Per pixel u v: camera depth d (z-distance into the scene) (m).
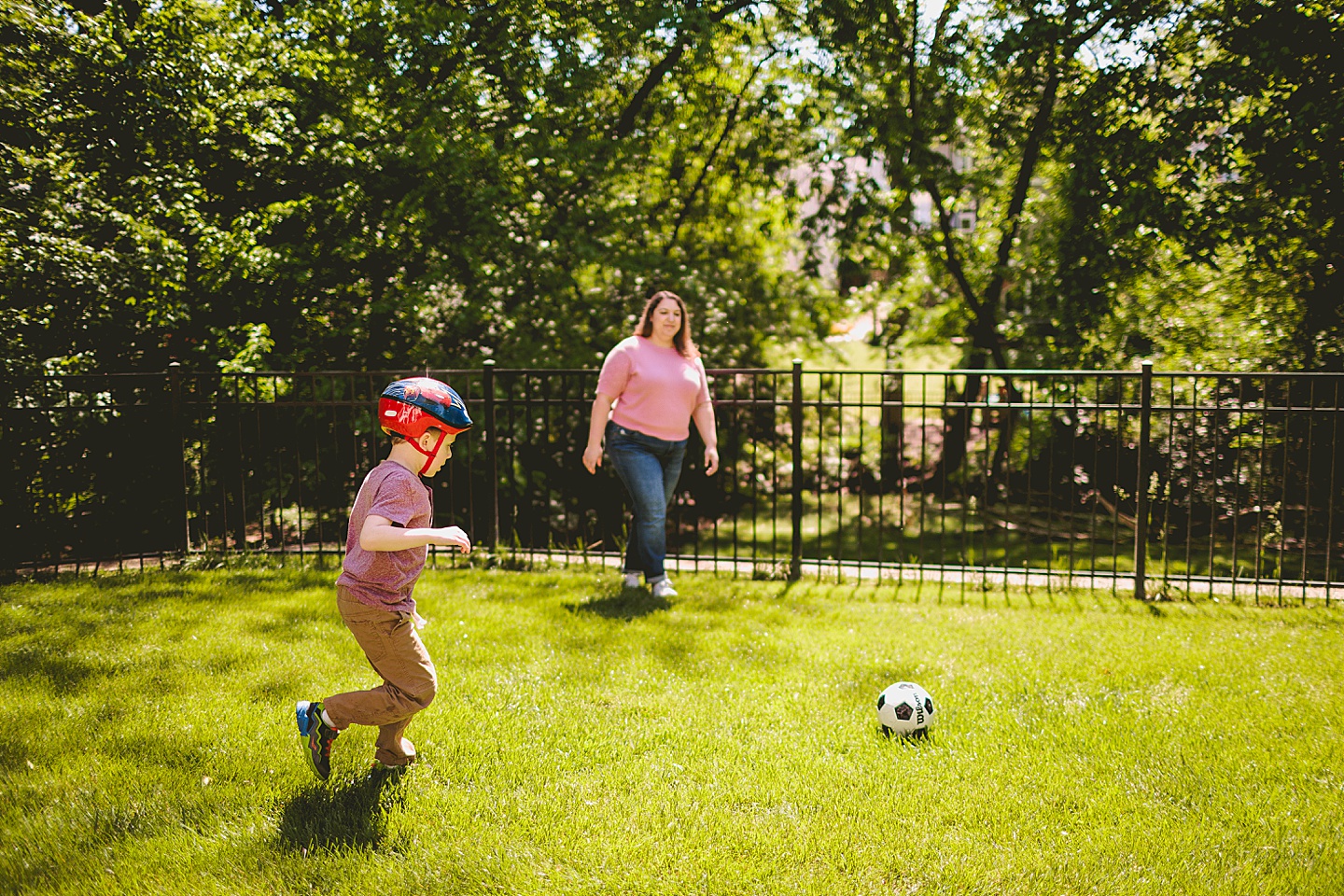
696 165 11.07
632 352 5.81
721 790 3.17
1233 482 8.42
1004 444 10.02
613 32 8.68
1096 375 5.95
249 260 7.50
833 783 3.24
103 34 7.29
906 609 5.61
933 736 3.64
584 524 8.38
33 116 7.02
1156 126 8.85
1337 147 7.70
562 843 2.81
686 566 7.04
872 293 11.24
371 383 6.65
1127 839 2.85
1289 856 2.74
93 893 2.53
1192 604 5.79
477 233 8.67
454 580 6.18
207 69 7.62
